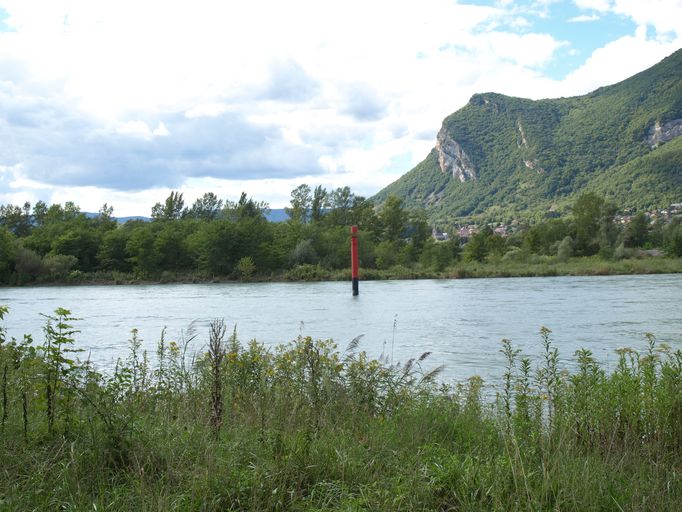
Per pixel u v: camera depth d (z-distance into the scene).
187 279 111.31
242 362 10.26
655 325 31.45
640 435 7.41
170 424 7.33
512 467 5.75
